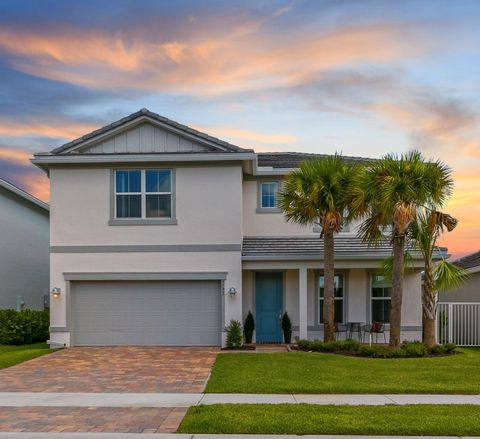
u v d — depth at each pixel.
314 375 11.67
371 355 14.41
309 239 19.50
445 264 15.75
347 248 18.12
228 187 17.98
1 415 8.60
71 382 11.51
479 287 22.52
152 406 9.16
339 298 19.28
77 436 7.35
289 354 14.97
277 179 20.03
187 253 17.89
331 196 15.62
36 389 10.77
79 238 17.95
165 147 18.20
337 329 18.47
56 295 17.81
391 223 15.37
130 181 18.14
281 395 9.98
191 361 14.41
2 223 21.84
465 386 10.55
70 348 17.50
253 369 12.49
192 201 17.98
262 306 19.11
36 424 8.02
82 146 18.16
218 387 10.58
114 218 18.00
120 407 9.11
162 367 13.45
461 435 7.38
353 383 10.82
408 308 18.95
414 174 14.15
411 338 18.80
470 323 19.83
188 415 8.34
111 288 18.11
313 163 16.55
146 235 17.95
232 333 17.19
